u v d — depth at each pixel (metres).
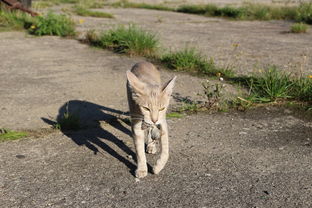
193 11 5.85
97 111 1.59
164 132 1.08
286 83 1.80
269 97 1.73
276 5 5.99
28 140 1.31
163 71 2.24
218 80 2.04
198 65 2.28
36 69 2.22
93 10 5.82
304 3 5.50
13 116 1.51
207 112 1.60
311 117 1.56
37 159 1.19
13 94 1.76
